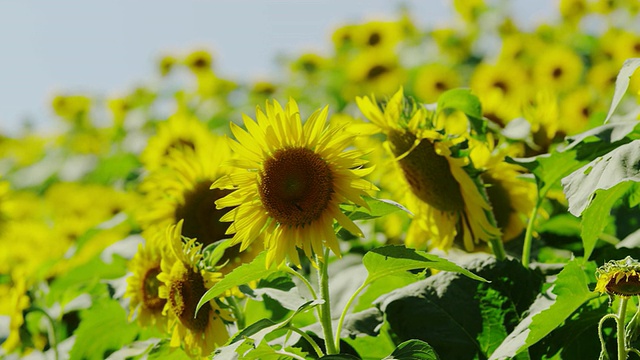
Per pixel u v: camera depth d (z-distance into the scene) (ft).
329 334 11.37
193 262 11.97
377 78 26.89
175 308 11.97
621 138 12.07
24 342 14.02
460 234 12.87
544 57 22.56
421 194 12.64
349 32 31.12
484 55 31.60
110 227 16.01
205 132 17.29
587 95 18.84
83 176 29.84
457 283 12.17
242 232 11.35
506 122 14.55
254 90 29.99
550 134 13.74
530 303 12.11
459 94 12.66
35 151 34.47
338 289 13.16
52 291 15.07
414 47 32.94
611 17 29.09
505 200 13.21
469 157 12.67
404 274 11.44
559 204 14.19
